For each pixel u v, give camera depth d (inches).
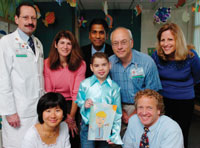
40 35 203.3
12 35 63.6
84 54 88.3
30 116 64.4
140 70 65.2
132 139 59.3
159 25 237.5
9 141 64.0
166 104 78.5
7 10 126.4
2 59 59.2
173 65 74.1
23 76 62.4
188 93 75.5
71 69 70.1
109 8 231.8
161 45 73.5
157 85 69.1
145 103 53.1
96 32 84.1
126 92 68.5
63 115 56.1
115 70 68.9
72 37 69.7
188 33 228.4
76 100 65.7
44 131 55.4
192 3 203.8
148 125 55.3
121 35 59.9
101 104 59.5
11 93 60.3
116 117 62.4
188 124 78.7
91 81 64.0
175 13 231.1
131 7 226.8
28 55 64.2
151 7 228.2
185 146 79.4
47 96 54.2
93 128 59.7
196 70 75.2
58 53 70.6
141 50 242.2
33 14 63.3
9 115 60.2
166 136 52.2
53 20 193.9
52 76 70.8
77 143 77.6
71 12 202.1
